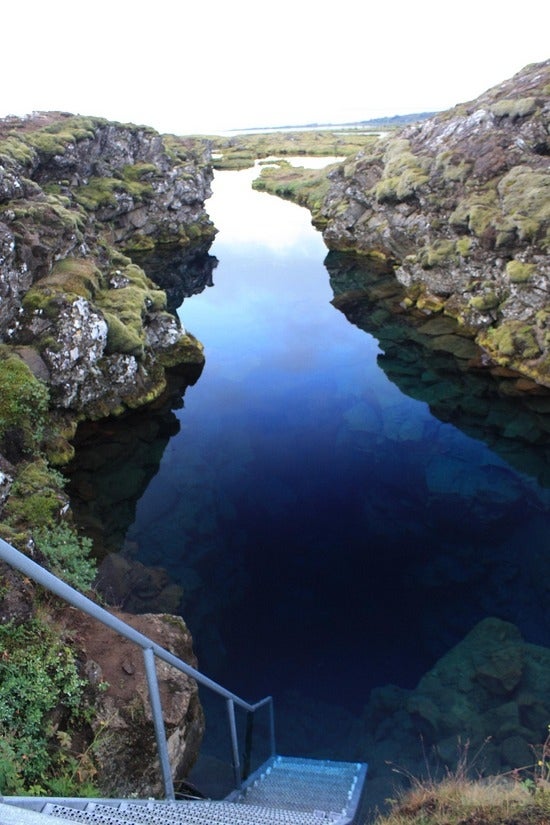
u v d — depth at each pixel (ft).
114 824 11.90
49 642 30.48
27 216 92.17
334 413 90.48
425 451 79.71
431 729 42.14
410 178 147.02
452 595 55.21
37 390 63.98
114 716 29.99
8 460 56.39
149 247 201.67
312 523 66.18
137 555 59.72
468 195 128.06
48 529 47.88
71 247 97.76
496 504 67.87
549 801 17.81
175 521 65.87
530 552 60.18
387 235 161.68
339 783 29.09
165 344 101.24
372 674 47.47
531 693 43.50
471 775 37.93
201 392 97.81
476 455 77.77
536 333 97.19
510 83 152.87
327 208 217.77
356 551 61.67
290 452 80.12
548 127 127.34
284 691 46.16
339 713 44.16
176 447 81.05
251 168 433.07
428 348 111.55
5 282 75.15
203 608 53.78
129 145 207.00
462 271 119.44
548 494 69.31
